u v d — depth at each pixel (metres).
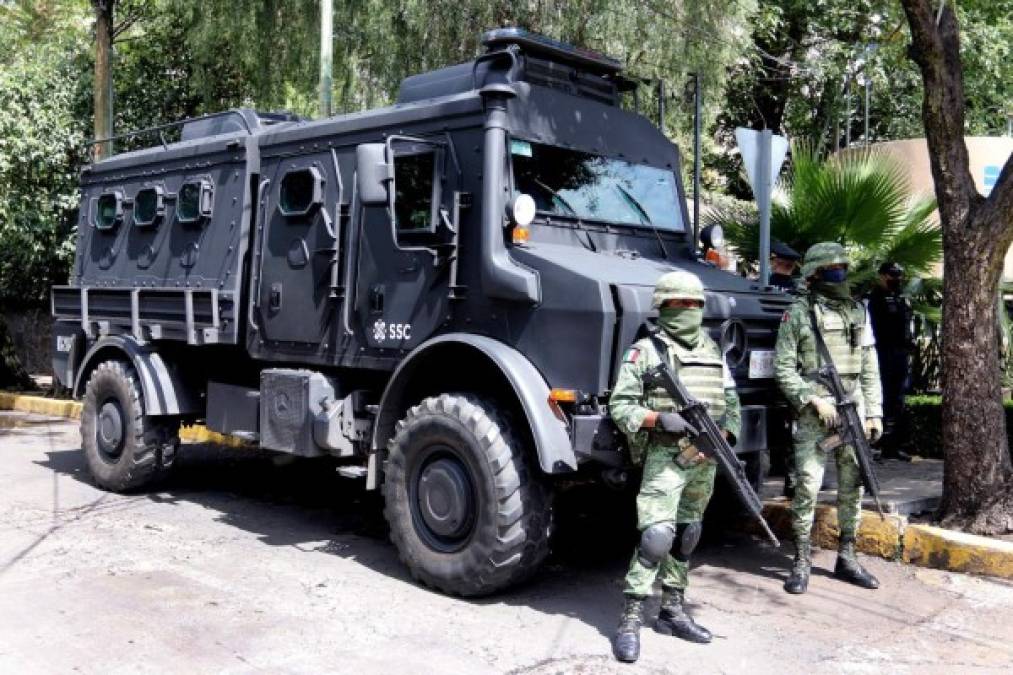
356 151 6.57
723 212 10.25
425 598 5.67
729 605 5.63
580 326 5.41
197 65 14.60
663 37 11.70
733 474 4.80
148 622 5.15
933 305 9.91
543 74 6.62
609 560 6.57
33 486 8.67
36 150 13.55
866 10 17.45
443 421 5.65
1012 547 6.06
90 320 8.91
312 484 9.05
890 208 9.05
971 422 6.46
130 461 8.22
